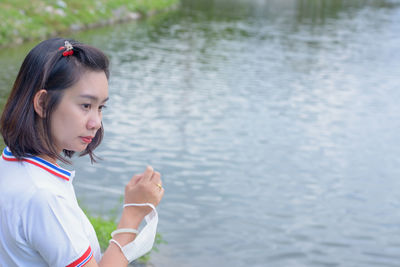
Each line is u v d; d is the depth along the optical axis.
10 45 17.59
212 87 16.25
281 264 6.69
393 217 8.50
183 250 6.54
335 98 16.36
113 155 9.77
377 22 35.38
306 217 8.20
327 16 36.97
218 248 6.82
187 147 10.81
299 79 18.59
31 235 1.28
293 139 12.06
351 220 8.27
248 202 8.51
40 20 20.72
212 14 33.97
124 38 22.78
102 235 5.22
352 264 6.91
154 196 1.51
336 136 12.58
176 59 19.86
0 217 1.30
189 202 8.23
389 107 15.78
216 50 22.56
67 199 1.32
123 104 13.41
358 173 10.32
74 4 24.72
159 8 32.78
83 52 1.32
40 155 1.35
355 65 21.89
